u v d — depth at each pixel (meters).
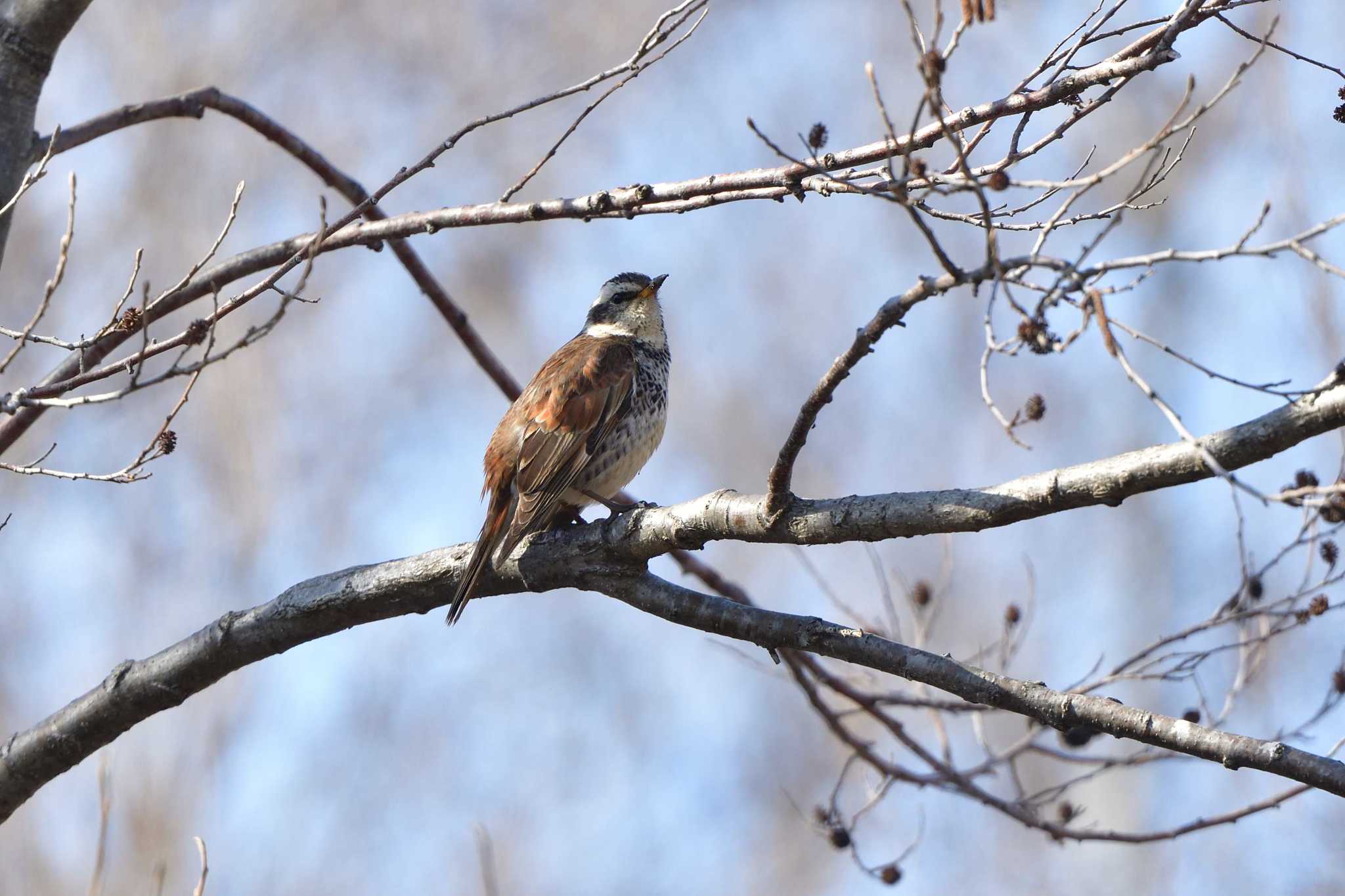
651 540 8.73
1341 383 6.49
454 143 9.13
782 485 8.07
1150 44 8.18
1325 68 7.88
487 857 10.45
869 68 6.88
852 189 8.45
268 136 11.93
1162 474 7.02
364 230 10.63
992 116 8.40
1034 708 7.67
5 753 9.57
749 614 8.54
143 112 11.00
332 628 9.53
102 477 7.88
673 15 9.09
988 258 6.51
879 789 14.28
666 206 9.47
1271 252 5.91
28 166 9.95
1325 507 7.28
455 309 12.85
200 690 9.62
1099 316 6.13
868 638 8.13
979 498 7.59
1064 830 11.31
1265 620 12.20
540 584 9.29
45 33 9.84
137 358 7.82
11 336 8.00
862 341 7.12
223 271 10.62
